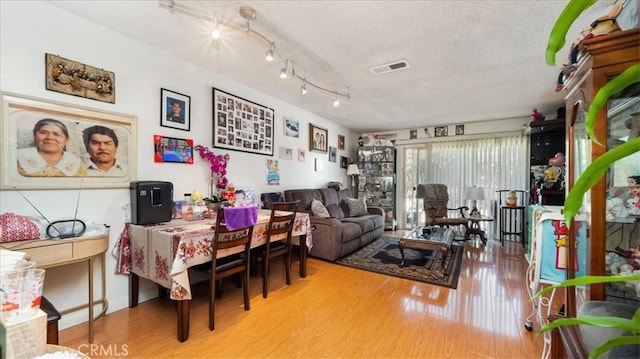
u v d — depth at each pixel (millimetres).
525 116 4785
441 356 1691
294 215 2758
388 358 1672
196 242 1929
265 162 3826
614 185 1125
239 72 3049
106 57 2188
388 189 6023
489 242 4688
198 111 2893
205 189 2953
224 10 1906
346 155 6250
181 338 1818
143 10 1962
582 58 1179
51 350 684
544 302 2307
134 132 2355
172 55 2641
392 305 2357
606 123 1097
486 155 5180
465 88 3418
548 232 1567
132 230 2217
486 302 2406
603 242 1120
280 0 1785
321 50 2461
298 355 1697
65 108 1976
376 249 4207
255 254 3006
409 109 4461
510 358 1671
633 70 440
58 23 1941
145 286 2439
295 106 4441
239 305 2354
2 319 619
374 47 2393
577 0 441
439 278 2973
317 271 3240
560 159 4102
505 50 2428
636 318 437
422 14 1914
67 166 1986
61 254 1674
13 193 1777
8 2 1747
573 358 1036
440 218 4719
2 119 1727
